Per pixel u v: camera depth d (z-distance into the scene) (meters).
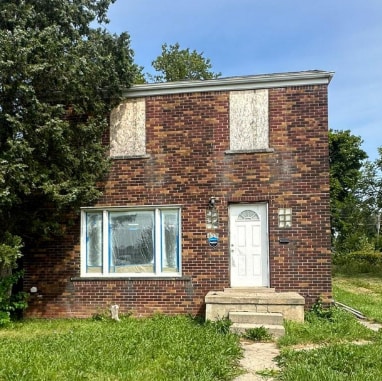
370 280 22.00
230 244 10.83
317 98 10.67
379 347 7.25
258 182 10.74
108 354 6.88
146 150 11.25
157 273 11.02
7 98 9.18
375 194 28.42
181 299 10.79
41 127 9.03
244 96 10.97
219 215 10.83
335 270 27.44
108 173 11.32
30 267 11.41
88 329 9.25
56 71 9.24
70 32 9.95
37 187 9.55
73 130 10.34
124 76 10.91
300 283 10.41
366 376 5.79
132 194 11.21
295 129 10.70
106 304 11.06
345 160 33.41
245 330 8.45
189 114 11.13
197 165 11.01
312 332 8.45
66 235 11.40
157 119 11.26
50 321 10.69
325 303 10.27
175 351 7.03
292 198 10.60
